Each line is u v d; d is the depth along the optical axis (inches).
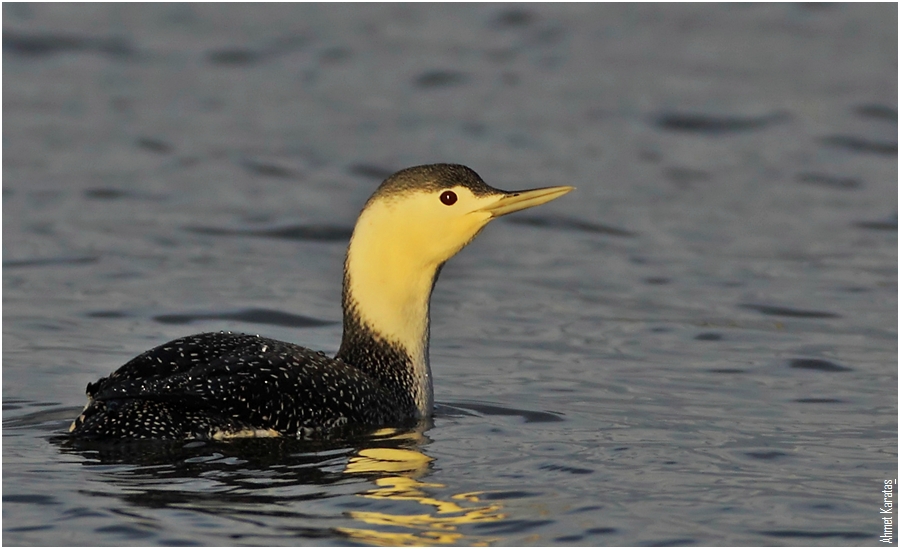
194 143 884.6
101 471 364.2
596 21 1216.2
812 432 435.8
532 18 1218.6
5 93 975.0
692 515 351.6
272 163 845.8
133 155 852.0
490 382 494.6
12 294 591.5
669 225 741.9
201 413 386.3
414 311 457.1
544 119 953.5
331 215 746.2
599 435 426.0
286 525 334.6
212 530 329.7
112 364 499.2
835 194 808.3
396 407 438.0
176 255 665.0
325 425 408.2
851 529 343.6
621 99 1003.9
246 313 575.8
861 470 394.9
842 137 921.5
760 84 1037.8
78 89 994.7
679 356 531.5
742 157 884.6
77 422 385.1
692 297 617.9
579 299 614.2
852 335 563.8
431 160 856.9
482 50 1130.7
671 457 402.9
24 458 374.0
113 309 573.9
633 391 483.5
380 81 1043.9
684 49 1135.0
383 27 1191.6
